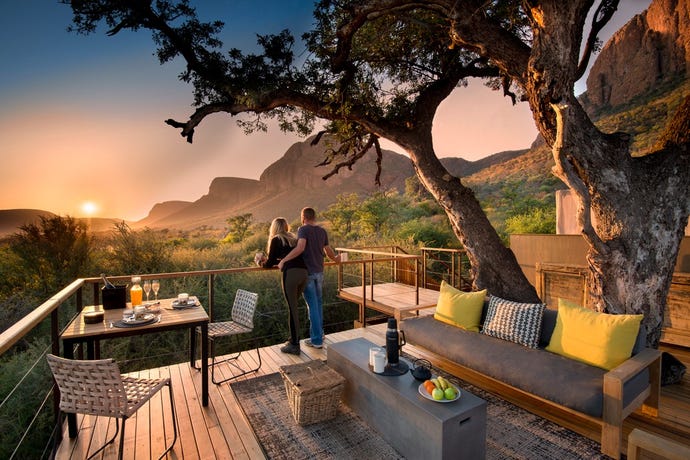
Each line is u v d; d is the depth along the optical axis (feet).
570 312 10.11
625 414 7.90
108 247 26.22
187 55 14.99
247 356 13.91
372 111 17.87
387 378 8.57
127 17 14.57
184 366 13.08
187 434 8.78
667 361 11.39
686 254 14.90
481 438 7.21
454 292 13.33
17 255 22.98
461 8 12.02
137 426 9.15
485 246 15.88
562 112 10.09
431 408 7.04
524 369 9.29
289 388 9.33
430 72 20.01
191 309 10.61
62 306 20.66
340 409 9.80
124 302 10.82
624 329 8.98
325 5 15.21
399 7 12.53
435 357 13.71
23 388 14.17
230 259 32.24
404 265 26.40
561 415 9.53
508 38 12.34
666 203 10.87
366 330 17.19
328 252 15.03
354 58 17.57
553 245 18.54
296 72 16.25
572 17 10.36
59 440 8.45
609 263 11.14
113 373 6.47
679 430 8.87
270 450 8.04
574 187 10.87
